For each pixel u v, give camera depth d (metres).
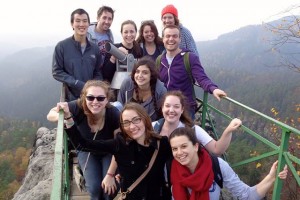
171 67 4.89
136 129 2.95
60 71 5.25
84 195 4.54
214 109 5.15
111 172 3.45
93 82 3.53
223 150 3.47
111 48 5.16
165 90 4.13
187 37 5.81
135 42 5.72
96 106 3.46
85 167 3.86
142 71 3.96
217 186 3.00
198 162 2.91
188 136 2.85
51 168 6.07
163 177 3.09
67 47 5.25
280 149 3.24
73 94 5.36
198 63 4.79
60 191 1.83
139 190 3.02
